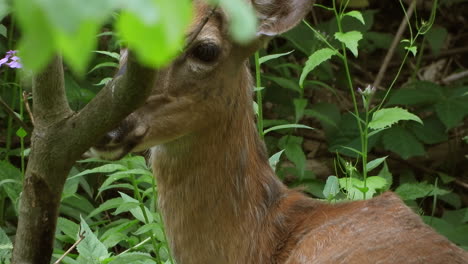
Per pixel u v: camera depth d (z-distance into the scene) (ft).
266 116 42.06
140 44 6.11
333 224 21.18
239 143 21.85
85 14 5.90
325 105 39.86
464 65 47.78
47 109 14.93
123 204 23.54
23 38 6.17
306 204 22.48
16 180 28.73
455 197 37.73
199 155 21.56
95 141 14.82
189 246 22.21
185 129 20.71
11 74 37.24
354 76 46.14
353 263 19.51
